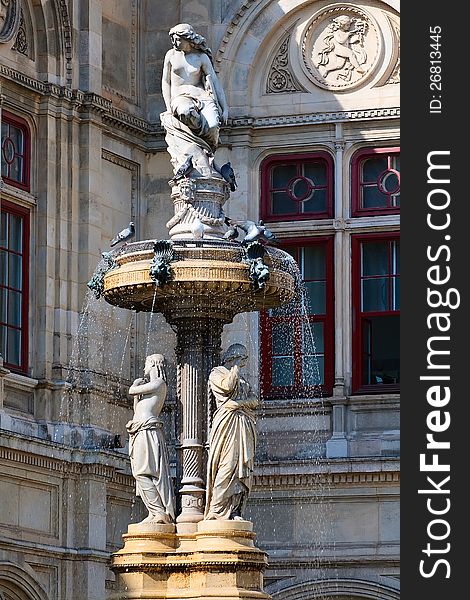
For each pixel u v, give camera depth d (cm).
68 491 4269
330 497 4494
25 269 4334
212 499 3134
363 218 4634
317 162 4703
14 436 4059
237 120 4703
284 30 4738
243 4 4744
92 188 4478
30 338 4322
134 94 4738
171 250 3128
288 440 4581
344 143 4669
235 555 3075
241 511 3159
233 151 4719
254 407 3183
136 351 4597
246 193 4700
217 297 3172
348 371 4591
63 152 4422
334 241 4647
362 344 4606
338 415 4559
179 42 3281
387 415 4547
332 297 4634
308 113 4688
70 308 4391
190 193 3219
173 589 3095
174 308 3206
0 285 4256
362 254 4644
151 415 3197
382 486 4466
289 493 4512
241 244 3159
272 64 4738
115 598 3108
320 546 4488
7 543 4062
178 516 3159
